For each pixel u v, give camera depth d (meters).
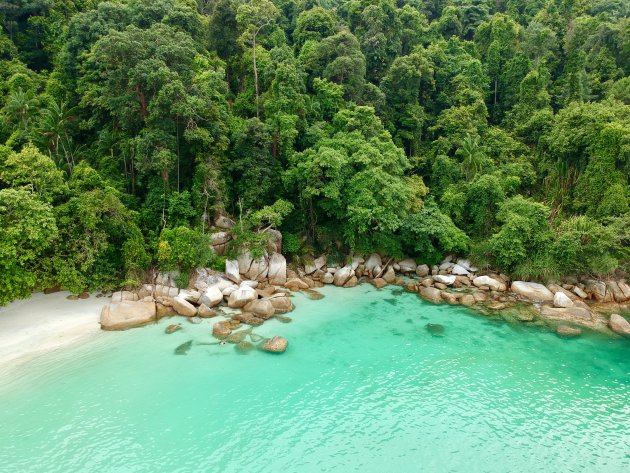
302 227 37.47
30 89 40.75
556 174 40.84
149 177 34.00
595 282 33.09
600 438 18.12
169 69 32.62
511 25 59.16
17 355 22.52
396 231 37.81
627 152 35.38
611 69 52.72
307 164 34.41
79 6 54.50
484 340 26.25
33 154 27.48
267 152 36.53
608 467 16.58
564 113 44.09
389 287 34.72
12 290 24.48
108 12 42.06
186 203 32.94
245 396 20.25
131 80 31.48
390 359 23.89
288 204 34.44
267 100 39.38
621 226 33.00
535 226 34.34
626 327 27.23
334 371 22.56
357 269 36.91
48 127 33.44
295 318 28.55
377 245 37.62
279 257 34.50
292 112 38.47
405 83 48.56
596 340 26.44
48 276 26.41
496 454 17.16
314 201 37.12
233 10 46.62
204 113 33.88
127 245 29.39
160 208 32.91
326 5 67.94
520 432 18.42
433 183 43.91
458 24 65.00
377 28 53.72
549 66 58.38
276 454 16.83
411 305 31.23
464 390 21.28
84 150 37.19
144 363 22.44
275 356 23.70
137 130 34.97
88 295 28.98
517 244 33.88
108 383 20.66
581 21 58.38
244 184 35.94
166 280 30.36
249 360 23.17
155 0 43.78
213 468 16.02
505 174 43.22
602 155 36.66
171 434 17.62
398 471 16.20
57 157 33.69
